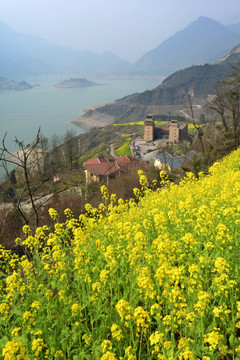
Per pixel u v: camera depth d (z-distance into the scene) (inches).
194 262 220.7
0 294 208.4
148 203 401.1
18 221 526.6
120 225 258.4
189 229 281.9
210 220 255.6
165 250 203.2
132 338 156.7
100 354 153.1
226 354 163.5
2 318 182.5
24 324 184.2
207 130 2055.9
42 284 204.8
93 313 199.6
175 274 167.5
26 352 157.2
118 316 185.5
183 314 158.1
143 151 4712.1
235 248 229.8
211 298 188.7
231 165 679.7
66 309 190.7
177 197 396.8
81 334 189.9
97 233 299.4
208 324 177.5
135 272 205.8
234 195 336.5
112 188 930.7
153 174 1048.2
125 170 1777.8
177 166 1727.4
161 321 168.4
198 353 149.1
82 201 784.9
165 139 5812.0
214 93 1478.8
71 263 236.7
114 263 205.3
